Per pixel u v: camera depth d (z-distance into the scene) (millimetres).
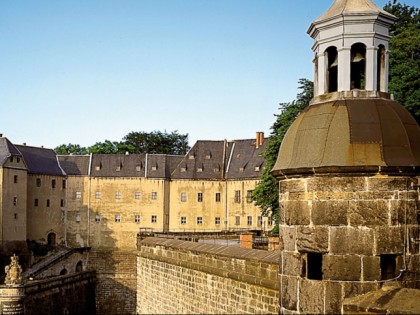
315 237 12805
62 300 62438
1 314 50844
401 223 12477
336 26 13562
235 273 23000
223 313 24547
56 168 94375
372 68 13359
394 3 45625
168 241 33688
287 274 13438
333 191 12648
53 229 92625
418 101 33469
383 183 12445
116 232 95312
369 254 12422
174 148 132125
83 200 95375
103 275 80062
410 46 37656
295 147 13359
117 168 96625
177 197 96375
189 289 28984
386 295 11805
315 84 14414
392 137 12570
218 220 94812
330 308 12586
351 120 12789
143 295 37469
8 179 82375
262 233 72562
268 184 51438
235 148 98500
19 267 52781
